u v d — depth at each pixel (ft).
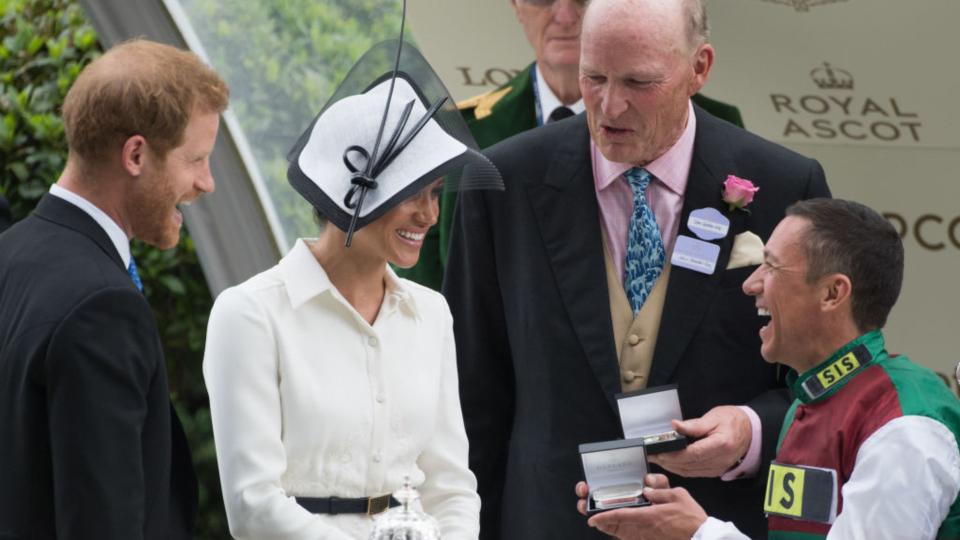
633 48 42.24
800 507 36.17
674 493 40.11
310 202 36.32
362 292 37.32
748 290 37.99
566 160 46.01
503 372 47.34
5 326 32.91
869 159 61.21
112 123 33.37
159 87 33.55
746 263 44.70
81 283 32.42
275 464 35.12
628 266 45.14
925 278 61.72
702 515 39.91
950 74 60.49
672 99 43.06
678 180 45.21
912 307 61.98
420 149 36.37
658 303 44.88
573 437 44.75
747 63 60.80
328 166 36.37
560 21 54.29
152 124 33.55
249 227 68.33
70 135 33.81
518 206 46.06
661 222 45.29
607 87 42.65
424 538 29.96
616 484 41.47
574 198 45.65
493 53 60.85
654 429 42.34
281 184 68.85
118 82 33.42
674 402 42.47
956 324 61.82
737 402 44.73
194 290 81.87
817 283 36.52
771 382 45.19
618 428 44.47
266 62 69.41
